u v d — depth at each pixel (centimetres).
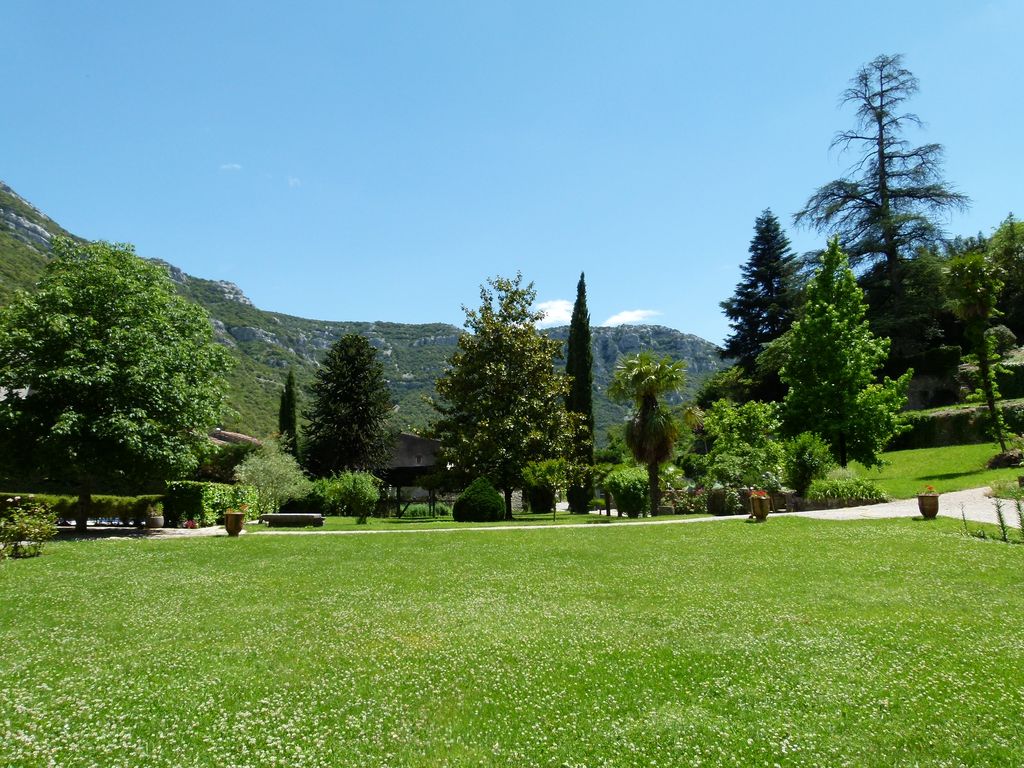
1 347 2089
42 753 491
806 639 784
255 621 948
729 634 823
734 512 2433
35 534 1570
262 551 1688
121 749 504
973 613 888
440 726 554
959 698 583
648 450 2816
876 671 660
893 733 518
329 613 998
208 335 2623
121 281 2286
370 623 928
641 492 2725
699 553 1527
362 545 1792
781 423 3250
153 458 2120
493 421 3241
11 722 551
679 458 4756
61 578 1288
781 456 2617
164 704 605
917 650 725
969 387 4353
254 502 3028
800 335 3300
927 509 1855
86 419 2045
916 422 4038
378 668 718
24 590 1166
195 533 2212
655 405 2862
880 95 5178
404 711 589
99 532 2216
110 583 1251
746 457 2655
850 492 2373
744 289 6134
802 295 5178
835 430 3059
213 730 543
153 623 938
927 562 1277
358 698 621
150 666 728
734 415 3297
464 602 1071
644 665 707
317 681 675
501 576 1316
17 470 2161
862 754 485
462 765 478
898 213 4875
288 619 960
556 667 707
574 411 3825
